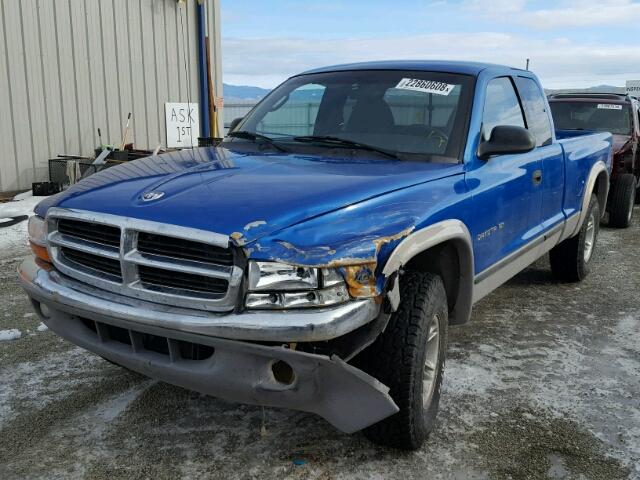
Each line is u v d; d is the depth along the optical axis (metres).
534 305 5.41
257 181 2.89
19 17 10.08
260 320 2.35
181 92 12.65
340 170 3.16
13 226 7.89
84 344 2.93
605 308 5.36
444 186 3.22
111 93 11.48
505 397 3.66
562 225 5.04
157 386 3.74
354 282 2.42
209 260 2.47
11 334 4.46
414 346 2.79
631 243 8.09
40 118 10.54
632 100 10.41
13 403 3.52
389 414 2.53
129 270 2.63
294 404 2.51
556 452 3.10
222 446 3.10
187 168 3.21
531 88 4.81
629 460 3.04
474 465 2.97
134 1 11.60
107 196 2.87
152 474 2.87
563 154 5.02
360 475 2.87
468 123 3.67
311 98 4.08
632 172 9.08
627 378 3.96
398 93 3.88
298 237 2.44
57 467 2.92
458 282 3.44
